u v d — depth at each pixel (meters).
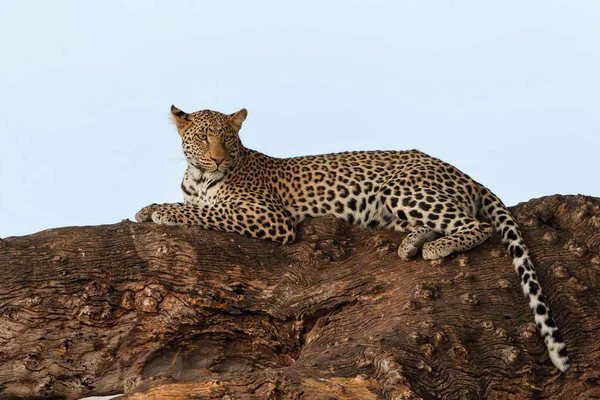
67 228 12.40
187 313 11.76
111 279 11.77
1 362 11.42
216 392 9.66
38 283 11.59
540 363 11.36
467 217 12.79
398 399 9.91
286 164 14.34
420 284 11.70
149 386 9.74
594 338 11.69
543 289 12.04
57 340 11.49
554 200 13.10
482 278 11.95
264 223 13.12
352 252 12.70
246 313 12.05
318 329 11.94
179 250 12.05
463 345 11.05
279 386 9.73
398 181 13.46
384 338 10.85
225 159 13.92
